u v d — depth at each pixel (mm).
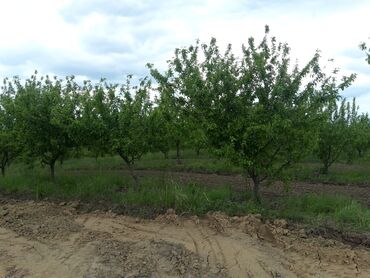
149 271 8484
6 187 16422
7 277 8836
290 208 11414
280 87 10789
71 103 15164
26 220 12336
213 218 10961
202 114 11273
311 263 8555
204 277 8180
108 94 14281
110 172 20406
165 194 12469
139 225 11273
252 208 11133
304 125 11039
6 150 18266
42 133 15977
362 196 14047
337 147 19375
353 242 9188
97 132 14211
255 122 10859
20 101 15812
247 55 11188
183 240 9961
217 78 10969
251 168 11539
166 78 11891
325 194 13586
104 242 10109
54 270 9008
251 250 9102
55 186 15523
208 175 19312
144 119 14062
